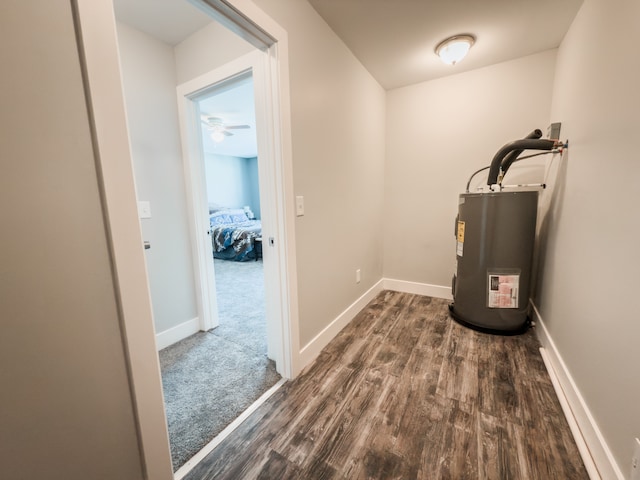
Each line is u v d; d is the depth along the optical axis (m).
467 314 2.23
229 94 3.16
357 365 1.77
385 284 3.24
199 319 2.35
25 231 0.62
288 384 1.61
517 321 2.08
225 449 1.19
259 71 1.46
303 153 1.64
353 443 1.20
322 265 1.95
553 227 1.91
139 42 1.86
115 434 0.82
